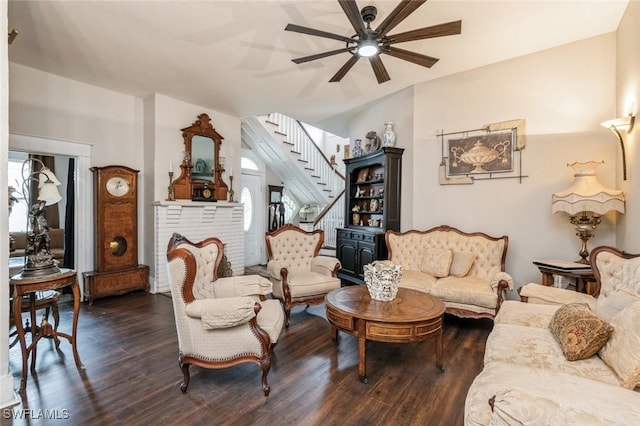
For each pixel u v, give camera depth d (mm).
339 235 5637
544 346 1891
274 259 4043
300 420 1940
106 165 4629
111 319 3652
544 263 3279
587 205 2992
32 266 2385
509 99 3908
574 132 3531
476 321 3742
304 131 7566
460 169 4281
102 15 2846
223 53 3568
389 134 4941
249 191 7293
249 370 2547
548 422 914
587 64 3434
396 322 2342
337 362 2691
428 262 3967
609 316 1910
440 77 4418
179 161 5062
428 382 2387
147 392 2223
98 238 4359
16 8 2727
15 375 2420
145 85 4480
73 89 4309
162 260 4766
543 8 2850
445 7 2795
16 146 3852
